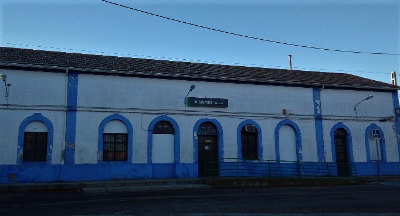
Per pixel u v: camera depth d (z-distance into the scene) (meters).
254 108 19.89
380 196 12.80
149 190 14.80
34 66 16.48
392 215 8.88
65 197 12.27
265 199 11.83
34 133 16.48
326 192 14.14
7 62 16.19
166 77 18.64
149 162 17.72
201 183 16.78
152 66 19.72
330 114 21.27
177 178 17.66
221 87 19.53
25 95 16.45
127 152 17.52
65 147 16.61
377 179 19.73
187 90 18.92
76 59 18.97
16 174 15.80
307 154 20.34
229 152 19.05
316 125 20.84
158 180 16.52
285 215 8.88
